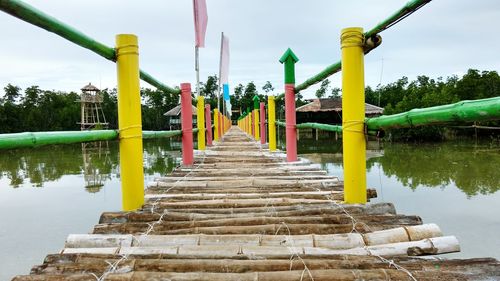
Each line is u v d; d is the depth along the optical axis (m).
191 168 3.96
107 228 1.78
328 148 21.02
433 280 1.21
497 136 23.66
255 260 1.37
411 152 17.03
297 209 2.10
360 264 1.33
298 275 1.25
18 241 5.20
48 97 40.12
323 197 2.42
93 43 1.84
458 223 5.75
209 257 1.46
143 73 2.55
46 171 12.07
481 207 6.71
